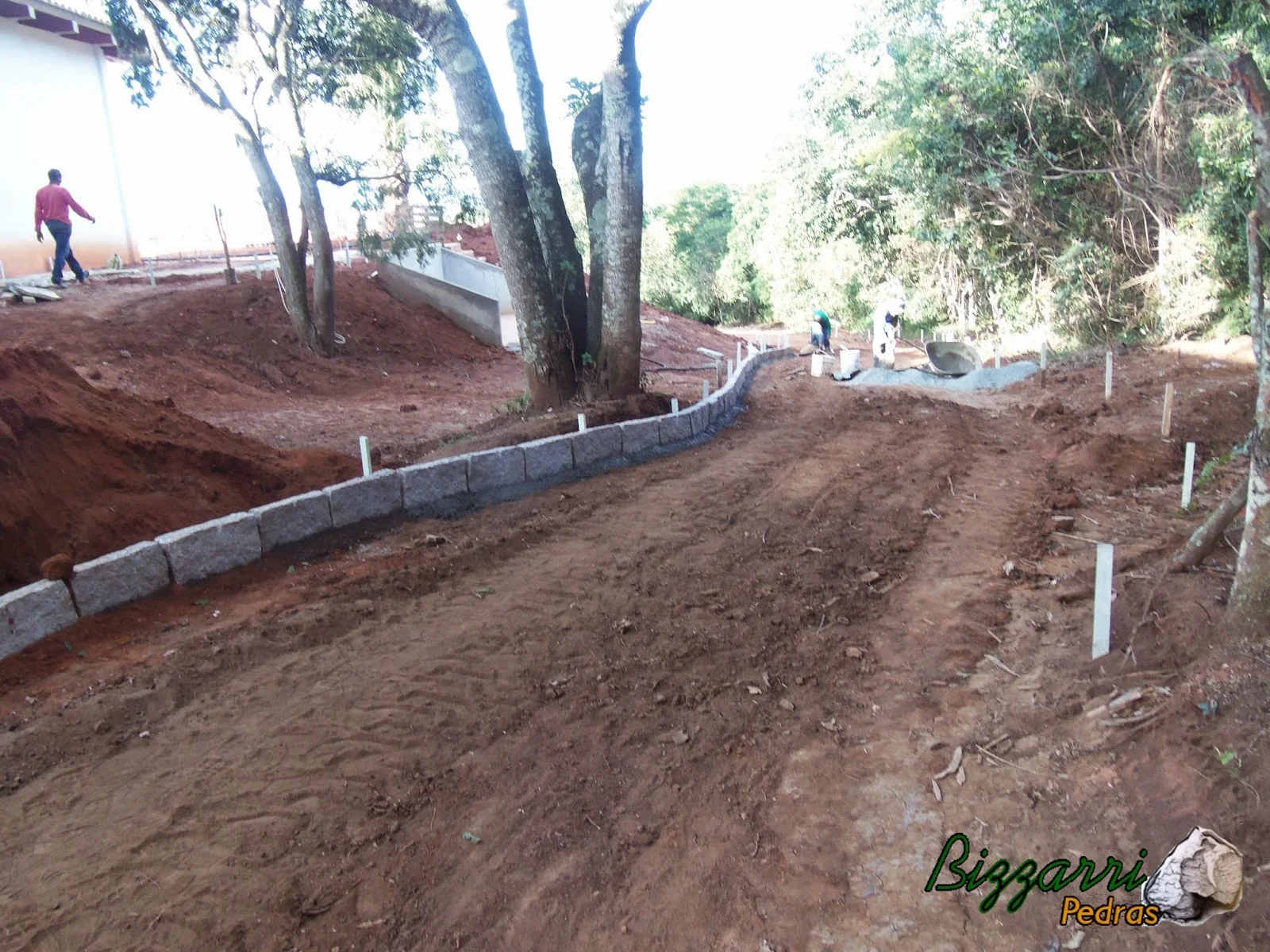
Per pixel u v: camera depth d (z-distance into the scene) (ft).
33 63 58.75
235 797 12.48
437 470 24.93
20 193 57.77
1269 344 13.41
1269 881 9.88
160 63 46.80
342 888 11.15
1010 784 13.09
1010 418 41.52
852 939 10.69
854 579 21.08
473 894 11.26
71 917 10.35
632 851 12.12
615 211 34.96
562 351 35.78
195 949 10.07
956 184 64.08
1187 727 12.59
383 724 14.47
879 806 12.96
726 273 119.03
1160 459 29.55
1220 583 16.37
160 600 17.92
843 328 97.81
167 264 69.26
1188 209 52.11
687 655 17.20
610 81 33.60
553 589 20.02
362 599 18.72
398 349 56.13
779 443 35.91
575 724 14.90
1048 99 58.65
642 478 29.58
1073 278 59.88
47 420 19.81
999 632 17.97
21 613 15.52
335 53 48.96
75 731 13.57
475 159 32.91
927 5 73.82
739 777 13.71
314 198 49.52
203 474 22.39
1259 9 45.80
